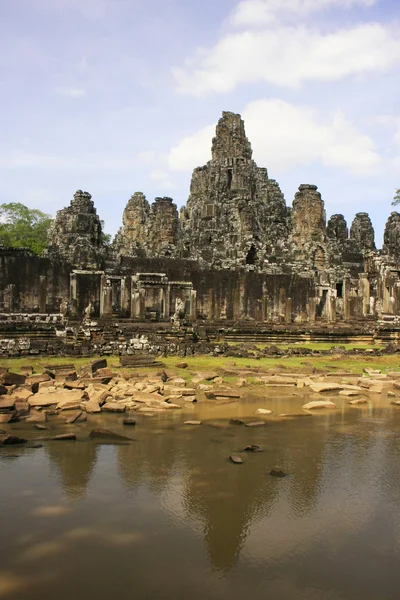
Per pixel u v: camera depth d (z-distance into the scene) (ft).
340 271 196.75
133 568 25.12
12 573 24.49
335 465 39.86
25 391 59.00
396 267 168.55
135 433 47.29
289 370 85.10
